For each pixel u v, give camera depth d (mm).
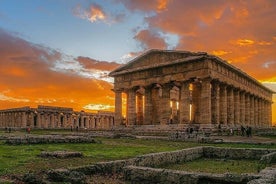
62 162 19922
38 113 122062
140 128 78250
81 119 137250
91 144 36688
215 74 72125
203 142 43062
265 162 22391
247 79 93250
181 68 74812
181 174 14562
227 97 82938
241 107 90625
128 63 86250
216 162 23422
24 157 22016
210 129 64562
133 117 85375
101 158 22641
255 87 102812
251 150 24672
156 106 87625
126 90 89312
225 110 78062
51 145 32719
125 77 88438
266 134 62438
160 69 79438
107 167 17203
